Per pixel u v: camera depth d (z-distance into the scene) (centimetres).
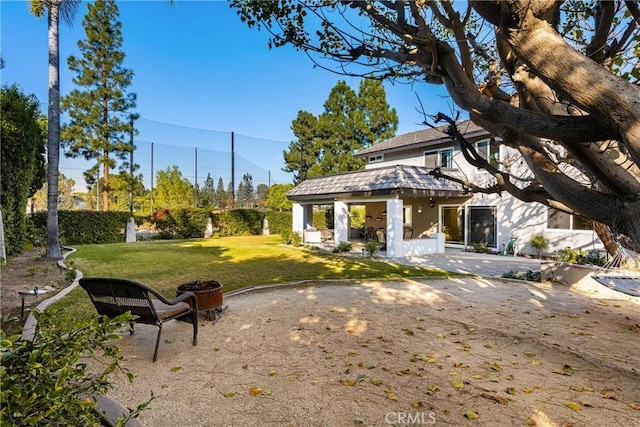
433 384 388
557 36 201
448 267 1217
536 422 320
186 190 2930
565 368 429
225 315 643
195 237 2347
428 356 463
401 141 2216
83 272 1029
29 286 813
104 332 207
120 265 1165
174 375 411
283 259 1363
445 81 294
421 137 2083
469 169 1734
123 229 2056
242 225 2544
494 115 248
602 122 188
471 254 1595
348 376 407
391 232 1486
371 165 2458
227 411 337
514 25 209
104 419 218
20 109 1212
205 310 587
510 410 338
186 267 1142
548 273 955
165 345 505
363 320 616
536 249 1486
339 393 370
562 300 758
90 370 417
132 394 367
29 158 1328
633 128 173
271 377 406
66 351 192
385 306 705
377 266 1214
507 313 660
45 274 970
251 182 3030
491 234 1691
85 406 177
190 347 497
